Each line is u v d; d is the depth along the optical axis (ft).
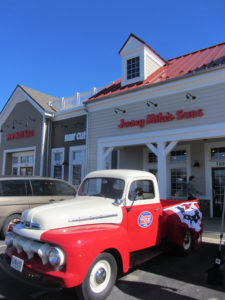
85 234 11.30
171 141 30.22
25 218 12.73
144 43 37.19
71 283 10.03
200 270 15.61
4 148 55.42
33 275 10.65
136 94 33.58
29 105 50.60
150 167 41.16
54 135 46.80
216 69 26.99
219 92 27.22
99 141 37.52
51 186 24.89
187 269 15.78
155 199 16.28
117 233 12.35
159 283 13.65
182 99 29.81
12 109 54.70
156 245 16.19
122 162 40.83
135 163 41.96
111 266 11.90
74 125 43.24
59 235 11.00
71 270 10.21
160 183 30.14
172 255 18.45
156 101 31.99
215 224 28.32
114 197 14.64
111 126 36.45
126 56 39.47
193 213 19.29
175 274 14.94
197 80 28.60
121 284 13.47
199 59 37.52
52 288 10.05
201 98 28.40
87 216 12.52
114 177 15.44
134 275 14.74
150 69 38.45
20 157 52.44
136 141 33.24
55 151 45.98
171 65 40.27
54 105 49.88
